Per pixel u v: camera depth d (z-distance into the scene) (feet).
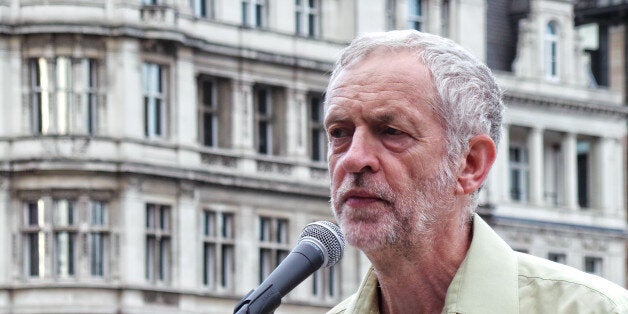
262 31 169.78
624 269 197.36
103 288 156.04
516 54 191.83
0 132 156.66
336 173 23.08
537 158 189.67
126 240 156.97
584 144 197.57
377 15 178.70
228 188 166.30
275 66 171.01
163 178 160.15
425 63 23.04
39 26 156.56
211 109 167.02
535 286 23.03
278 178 170.30
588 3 202.80
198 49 164.35
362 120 22.90
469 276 23.21
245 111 168.55
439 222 23.24
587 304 22.54
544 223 189.47
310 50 173.37
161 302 159.22
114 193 157.28
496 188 185.78
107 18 157.89
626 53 201.87
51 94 157.28
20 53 157.48
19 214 156.46
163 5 160.04
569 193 192.85
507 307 22.95
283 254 170.81
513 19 193.26
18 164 155.74
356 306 24.53
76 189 156.35
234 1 168.35
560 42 193.47
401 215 22.86
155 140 160.15
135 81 158.51
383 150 22.85
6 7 157.28
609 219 196.24
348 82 23.06
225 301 165.07
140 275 157.79
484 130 23.43
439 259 23.45
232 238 166.91
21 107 156.76
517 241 187.52
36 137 156.04
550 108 191.11
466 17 187.52
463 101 23.11
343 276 175.01
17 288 155.53
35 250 156.25
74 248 156.35
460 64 23.21
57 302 155.22
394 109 22.79
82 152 156.25
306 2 175.01
